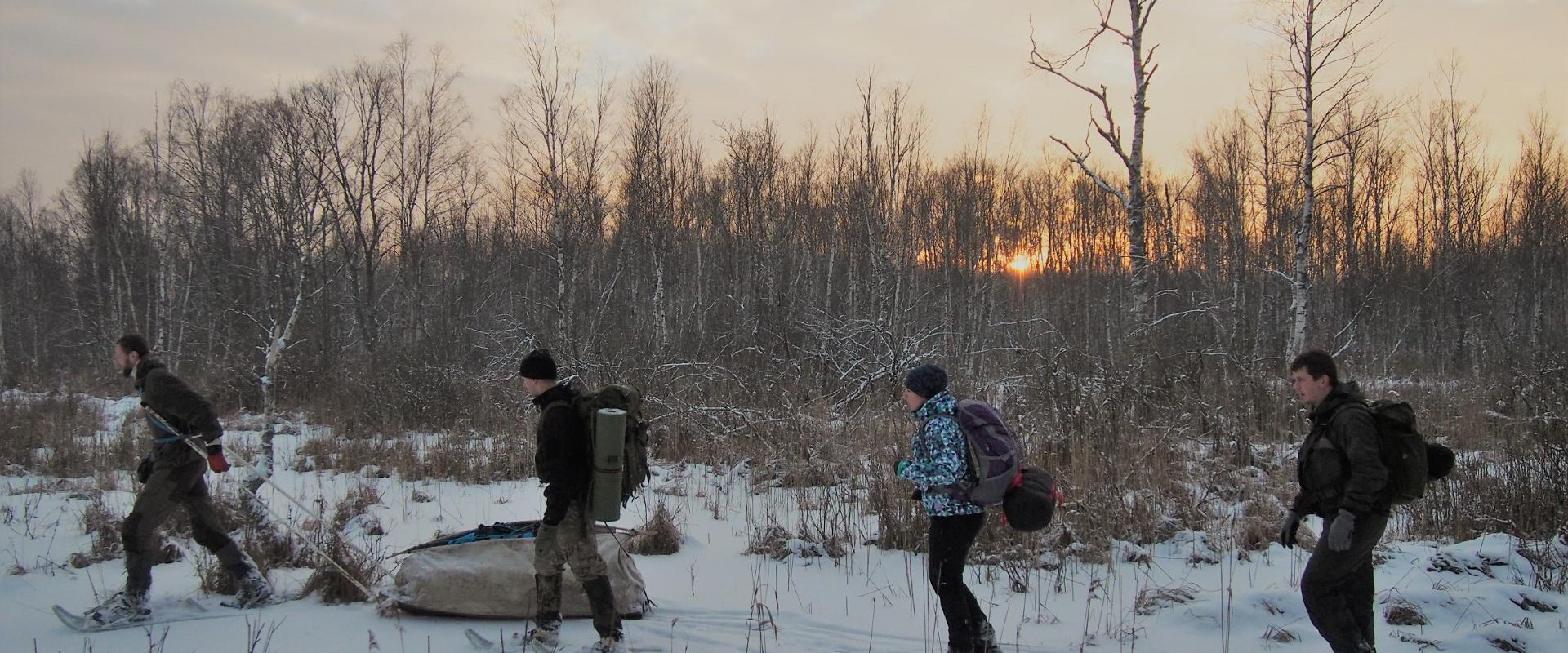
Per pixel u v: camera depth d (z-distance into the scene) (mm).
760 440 10055
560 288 19531
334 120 25984
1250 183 27469
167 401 4652
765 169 30609
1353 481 3482
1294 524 3764
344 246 25031
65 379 22047
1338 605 3662
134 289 28203
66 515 7492
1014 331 13781
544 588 4312
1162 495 7203
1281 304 27859
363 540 6410
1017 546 6098
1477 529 6445
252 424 14125
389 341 21906
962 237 32500
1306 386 3756
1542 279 29234
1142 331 11305
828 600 5305
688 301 28234
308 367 17719
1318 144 14258
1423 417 11883
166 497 4699
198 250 26250
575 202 22000
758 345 15000
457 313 24500
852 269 25938
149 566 4734
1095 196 36188
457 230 31250
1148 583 5504
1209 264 29562
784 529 6691
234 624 4598
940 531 4039
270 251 23750
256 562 5535
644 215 25984
